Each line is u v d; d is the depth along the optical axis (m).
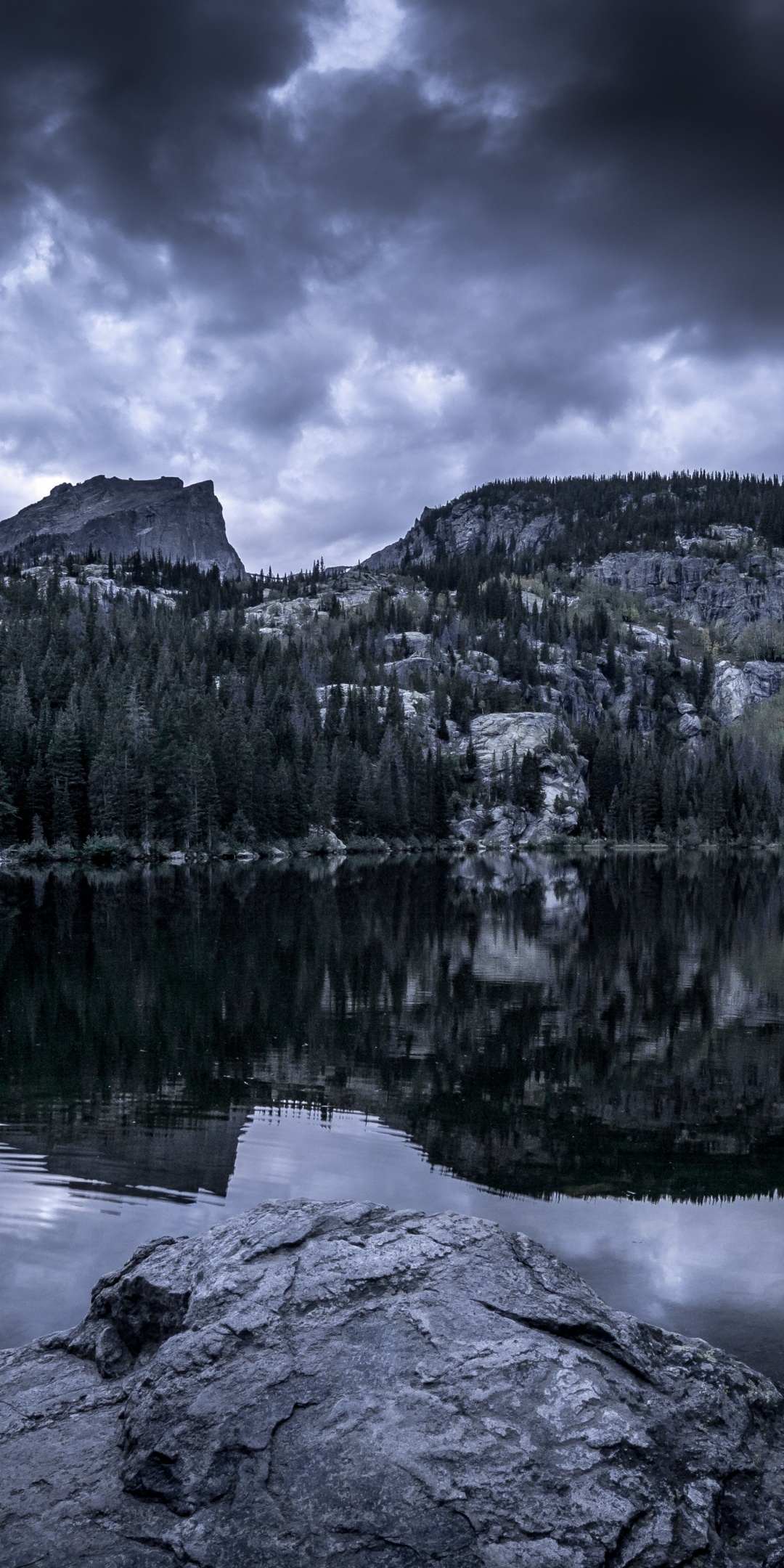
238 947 34.59
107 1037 20.12
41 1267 8.66
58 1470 5.02
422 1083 16.58
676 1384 5.68
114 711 112.56
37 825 97.00
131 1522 4.61
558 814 163.88
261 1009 23.31
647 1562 4.38
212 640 193.12
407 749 157.50
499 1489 4.64
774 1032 21.05
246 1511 4.57
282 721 144.88
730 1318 7.80
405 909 50.56
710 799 160.62
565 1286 6.54
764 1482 5.04
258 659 188.25
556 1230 9.95
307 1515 4.52
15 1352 6.59
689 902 56.66
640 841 162.38
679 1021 22.14
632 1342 5.98
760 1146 13.23
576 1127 14.09
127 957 31.66
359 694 176.38
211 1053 18.67
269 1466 4.79
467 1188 11.30
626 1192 11.21
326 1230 7.24
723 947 35.69
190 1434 5.03
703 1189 11.36
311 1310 6.05
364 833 135.00
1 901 53.66
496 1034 20.69
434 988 26.52
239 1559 4.33
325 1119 14.20
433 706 198.00
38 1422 5.54
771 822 166.25
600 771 173.12
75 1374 6.18
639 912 49.84
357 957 32.34
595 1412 5.17
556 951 34.38
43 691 126.50
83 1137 13.12
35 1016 22.23
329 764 137.88
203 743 114.25
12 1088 15.92
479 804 168.62
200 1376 5.49
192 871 85.50
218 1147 12.78
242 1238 7.08
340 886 68.69
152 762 102.75
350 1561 4.29
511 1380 5.39
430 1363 5.49
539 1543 4.38
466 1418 5.07
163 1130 13.57
